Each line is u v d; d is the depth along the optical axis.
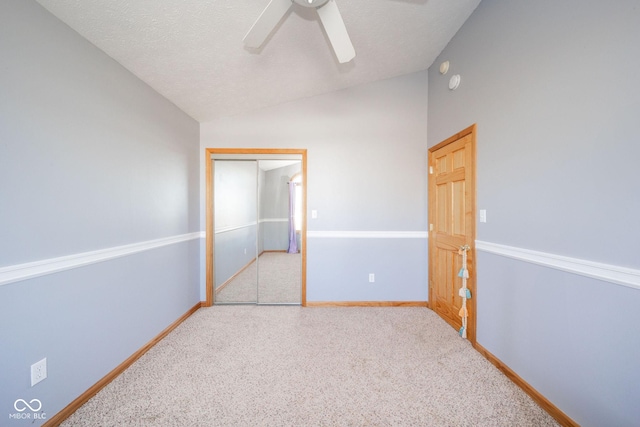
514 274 1.72
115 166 1.80
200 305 3.06
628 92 1.09
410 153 3.09
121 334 1.83
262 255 4.53
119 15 1.47
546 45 1.47
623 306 1.12
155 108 2.27
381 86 3.08
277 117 3.09
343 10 1.96
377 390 1.62
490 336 1.95
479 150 2.08
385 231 3.09
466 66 2.24
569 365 1.34
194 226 2.96
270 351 2.08
